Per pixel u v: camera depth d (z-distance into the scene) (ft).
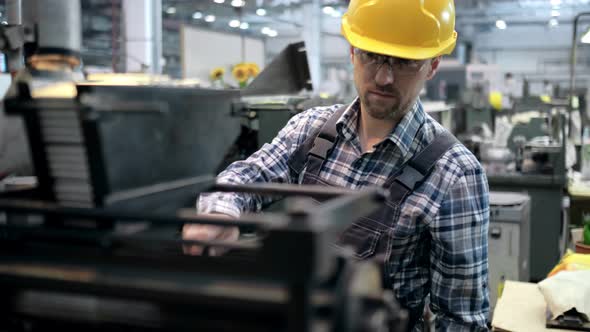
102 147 1.55
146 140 1.70
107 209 1.56
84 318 1.54
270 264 1.25
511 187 11.71
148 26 12.68
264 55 11.46
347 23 3.95
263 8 29.66
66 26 3.22
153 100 1.73
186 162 1.90
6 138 1.97
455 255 3.72
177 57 29.50
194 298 1.36
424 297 3.95
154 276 1.43
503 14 38.68
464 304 3.81
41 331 1.60
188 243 1.61
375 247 3.59
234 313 1.40
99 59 12.22
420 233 3.75
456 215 3.69
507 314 5.20
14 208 1.62
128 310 1.52
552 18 40.11
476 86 17.44
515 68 47.39
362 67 3.74
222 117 2.08
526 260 9.36
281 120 6.39
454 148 3.82
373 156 3.87
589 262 5.72
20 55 3.68
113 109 1.51
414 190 3.70
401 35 3.66
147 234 1.73
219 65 9.68
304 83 7.46
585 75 41.60
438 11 3.74
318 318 1.38
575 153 12.93
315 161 4.04
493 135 15.94
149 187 1.73
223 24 34.06
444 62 22.54
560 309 4.89
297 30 35.32
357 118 4.04
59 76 2.62
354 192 1.84
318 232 1.21
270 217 1.52
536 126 14.71
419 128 3.87
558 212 11.48
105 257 1.54
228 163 5.86
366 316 1.48
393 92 3.67
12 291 1.60
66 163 1.67
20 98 1.70
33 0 3.23
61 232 1.58
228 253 1.82
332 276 1.40
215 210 3.15
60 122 1.65
